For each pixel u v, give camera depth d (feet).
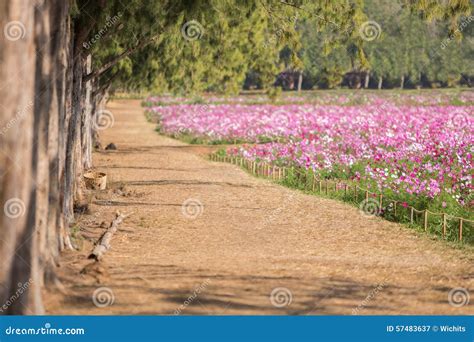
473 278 35.81
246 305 30.42
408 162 75.72
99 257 37.70
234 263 39.70
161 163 105.40
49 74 31.14
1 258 27.12
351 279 35.68
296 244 47.37
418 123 121.80
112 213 59.36
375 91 335.88
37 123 29.50
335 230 52.60
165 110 222.48
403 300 31.40
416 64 346.95
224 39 85.25
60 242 38.88
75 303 29.60
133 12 51.52
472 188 60.90
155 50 86.94
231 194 72.64
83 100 73.61
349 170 81.56
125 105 284.61
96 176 75.31
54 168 34.19
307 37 310.24
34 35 28.60
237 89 100.58
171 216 58.54
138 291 31.86
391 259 41.52
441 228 51.01
